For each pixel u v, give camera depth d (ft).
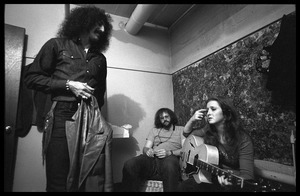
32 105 6.48
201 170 4.75
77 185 3.48
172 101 9.84
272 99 4.90
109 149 3.77
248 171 4.13
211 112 5.09
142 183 5.90
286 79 4.41
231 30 6.70
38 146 6.53
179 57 9.54
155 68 9.61
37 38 7.07
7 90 5.85
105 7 8.43
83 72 4.02
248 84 5.97
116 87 8.56
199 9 8.40
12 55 6.11
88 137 3.63
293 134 4.63
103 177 3.61
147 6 7.36
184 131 6.47
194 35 8.59
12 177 6.06
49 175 3.48
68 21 4.43
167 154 6.22
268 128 5.37
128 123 8.53
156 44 9.90
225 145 4.83
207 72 7.75
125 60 8.87
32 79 3.73
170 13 9.18
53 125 3.67
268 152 5.36
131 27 8.69
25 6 7.07
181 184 4.65
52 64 3.93
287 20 4.56
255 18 5.85
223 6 7.13
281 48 4.53
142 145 8.67
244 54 6.19
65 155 3.54
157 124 7.79
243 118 6.09
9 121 5.74
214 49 7.38
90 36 4.44
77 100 3.87
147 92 9.24
